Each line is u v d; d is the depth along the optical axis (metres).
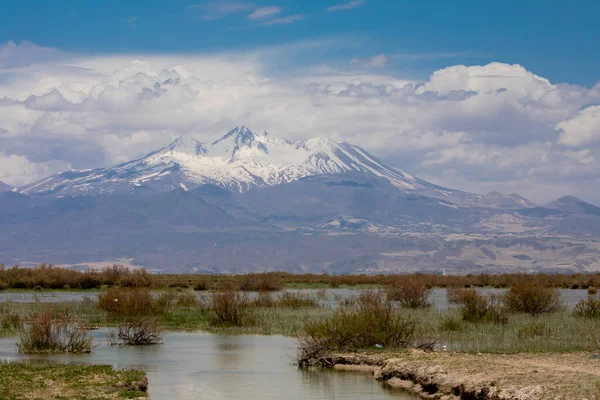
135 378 34.56
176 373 38.41
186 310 71.12
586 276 159.62
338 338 42.50
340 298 88.69
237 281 134.88
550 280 145.00
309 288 129.62
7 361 40.75
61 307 72.06
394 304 75.19
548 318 59.84
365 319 43.62
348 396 32.88
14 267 124.75
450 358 37.38
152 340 50.31
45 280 117.94
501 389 29.22
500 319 57.38
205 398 32.25
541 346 43.06
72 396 30.33
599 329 51.00
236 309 60.03
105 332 54.69
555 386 28.33
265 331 56.03
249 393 33.53
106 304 63.50
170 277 169.75
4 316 61.88
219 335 54.28
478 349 42.09
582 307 62.94
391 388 34.72
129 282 119.56
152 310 64.06
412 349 41.47
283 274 177.00
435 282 142.88
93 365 38.59
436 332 50.81
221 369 39.59
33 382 32.84
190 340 51.53
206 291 117.50
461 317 59.56
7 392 30.50
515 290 67.12
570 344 44.00
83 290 115.88
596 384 28.33
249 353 45.44
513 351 41.12
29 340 46.62
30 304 77.19
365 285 141.00
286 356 44.25
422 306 73.75
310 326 44.69
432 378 33.22
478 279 154.25
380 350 42.06
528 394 28.05
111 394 31.06
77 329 48.44
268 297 78.88
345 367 39.88
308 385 35.31
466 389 30.73
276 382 36.19
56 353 44.69
